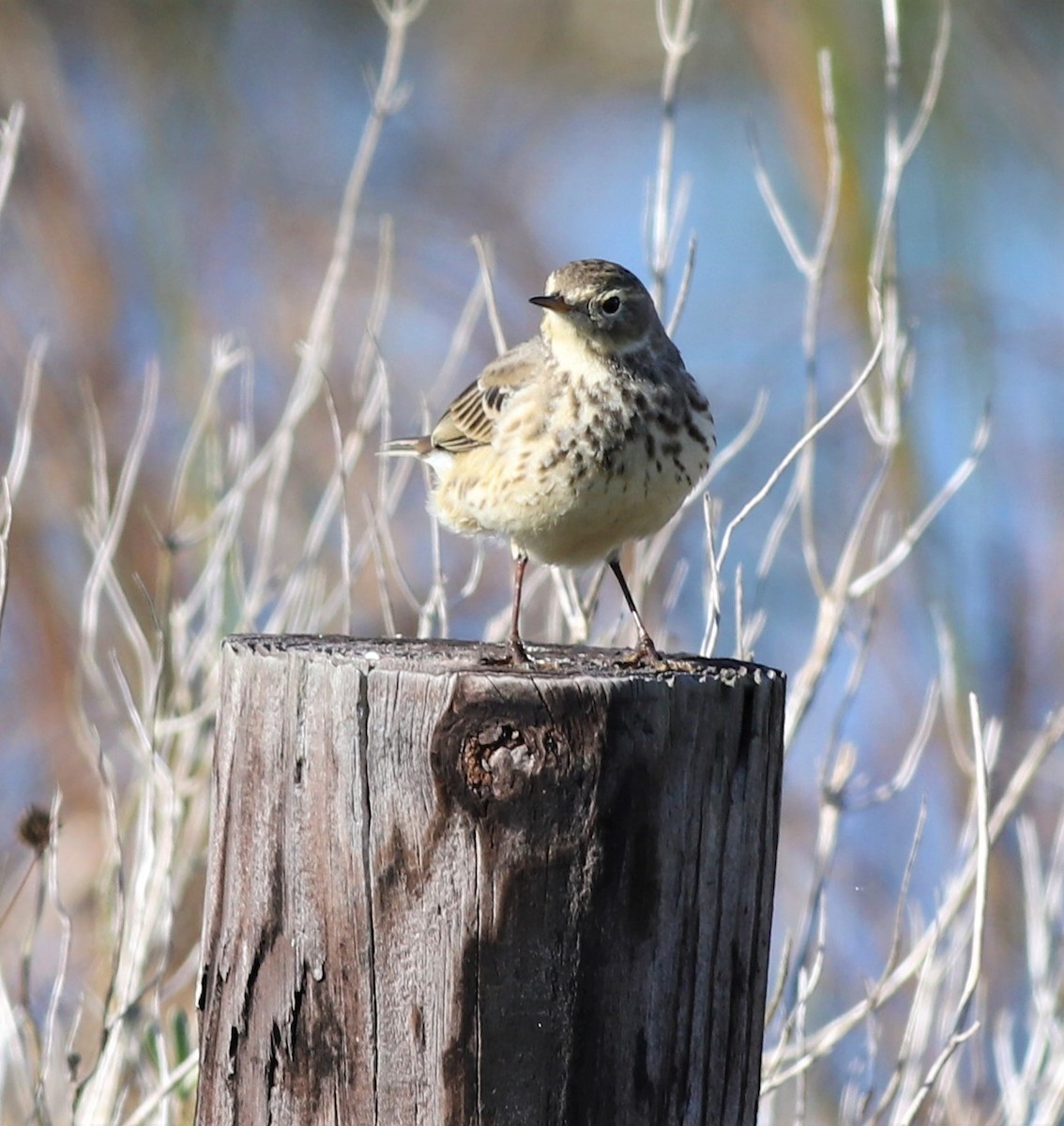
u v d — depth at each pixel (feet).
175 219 63.87
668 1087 22.00
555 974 21.30
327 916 21.93
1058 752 52.26
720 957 22.48
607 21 79.87
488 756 21.26
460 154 76.95
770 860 23.25
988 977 46.34
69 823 47.83
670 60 37.63
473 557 50.19
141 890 32.55
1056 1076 33.96
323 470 52.90
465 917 21.27
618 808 21.45
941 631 43.62
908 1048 31.81
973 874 33.19
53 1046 30.81
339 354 59.06
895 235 44.01
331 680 21.93
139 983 32.19
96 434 44.70
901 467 53.26
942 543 54.08
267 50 76.89
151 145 67.67
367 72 63.36
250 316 63.26
